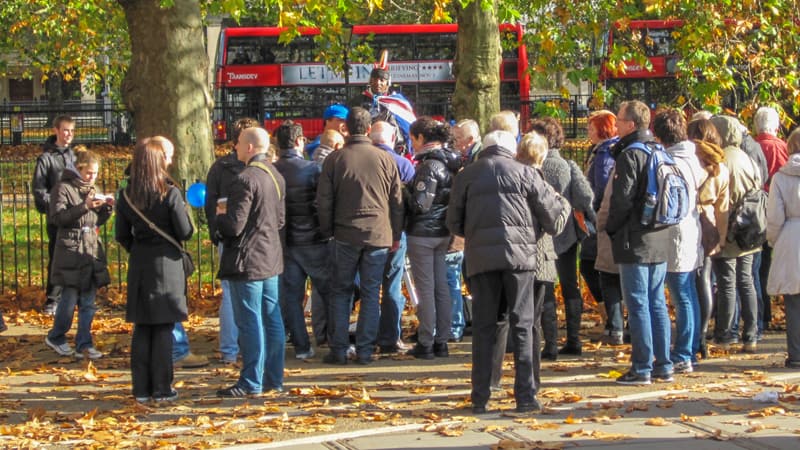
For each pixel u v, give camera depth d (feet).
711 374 30.53
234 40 127.34
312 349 34.01
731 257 33.45
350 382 30.22
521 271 25.80
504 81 123.13
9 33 122.72
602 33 66.69
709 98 61.26
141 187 27.32
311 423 25.49
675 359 30.81
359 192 31.83
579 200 31.96
